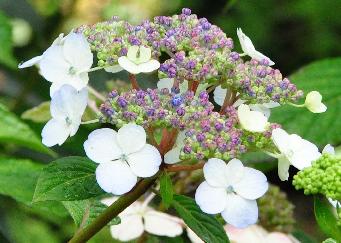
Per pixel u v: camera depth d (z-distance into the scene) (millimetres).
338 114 783
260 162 706
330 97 794
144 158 537
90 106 688
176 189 691
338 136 774
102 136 539
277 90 568
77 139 807
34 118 749
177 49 565
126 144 537
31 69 929
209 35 566
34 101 938
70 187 568
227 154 540
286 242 696
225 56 558
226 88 574
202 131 541
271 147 560
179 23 577
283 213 716
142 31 568
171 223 670
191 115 542
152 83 746
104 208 616
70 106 548
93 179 572
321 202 552
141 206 683
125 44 561
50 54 561
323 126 779
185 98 548
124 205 579
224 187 538
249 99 568
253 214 537
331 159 539
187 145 540
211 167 537
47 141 553
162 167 561
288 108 782
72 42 561
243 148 543
